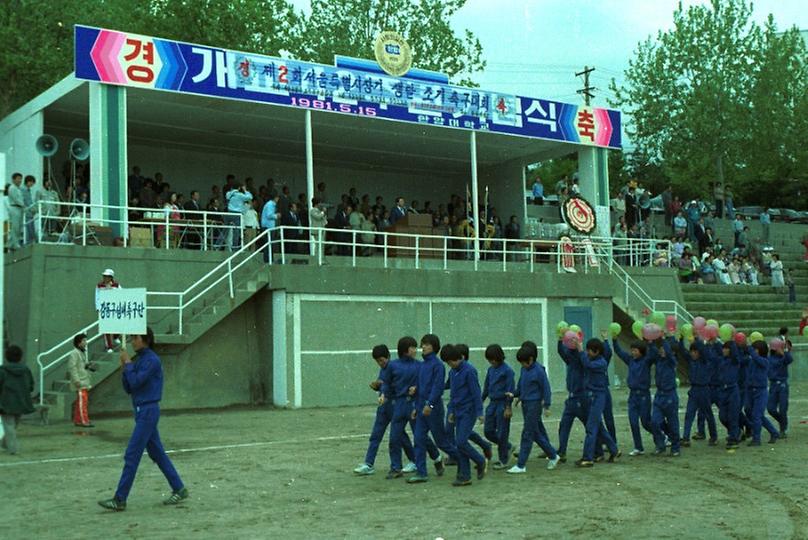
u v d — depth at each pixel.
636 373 14.41
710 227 40.12
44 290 20.09
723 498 10.80
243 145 30.05
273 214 24.92
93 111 22.58
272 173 32.03
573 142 30.59
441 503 10.58
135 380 10.35
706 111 45.91
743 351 15.70
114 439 16.19
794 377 31.05
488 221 31.56
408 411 12.21
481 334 25.00
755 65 46.94
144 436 10.38
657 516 9.74
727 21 46.53
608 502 10.55
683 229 37.00
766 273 38.78
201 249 24.34
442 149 31.36
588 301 27.28
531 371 12.80
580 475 12.52
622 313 28.39
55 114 26.34
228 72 24.16
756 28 47.00
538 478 12.28
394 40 26.98
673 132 47.12
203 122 26.98
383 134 28.94
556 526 9.26
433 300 24.23
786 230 47.91
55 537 9.04
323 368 22.27
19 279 20.66
